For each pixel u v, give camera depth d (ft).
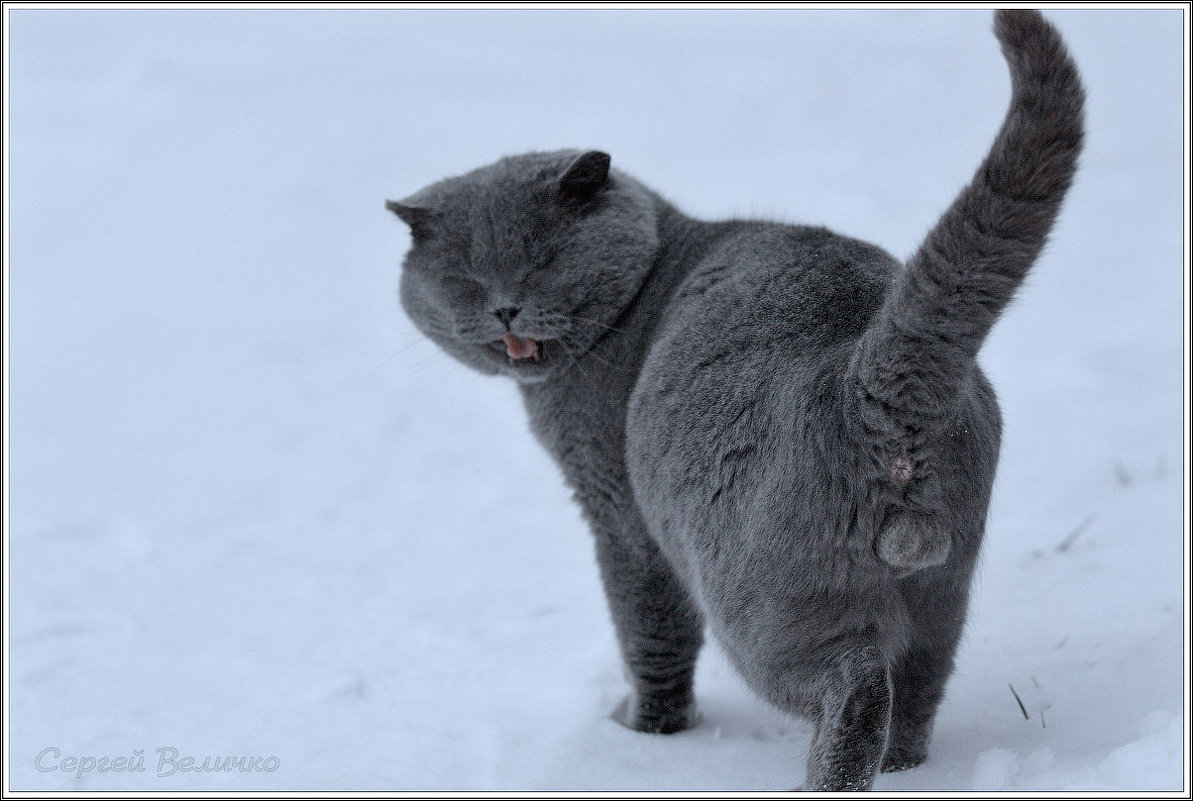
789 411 15.70
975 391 16.19
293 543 31.94
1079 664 19.29
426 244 21.48
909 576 15.98
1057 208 13.67
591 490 20.66
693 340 17.52
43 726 21.70
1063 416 32.86
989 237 13.70
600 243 20.34
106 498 36.01
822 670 15.67
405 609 27.02
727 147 62.18
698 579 16.90
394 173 66.64
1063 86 13.21
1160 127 56.65
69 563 30.96
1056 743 16.80
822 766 15.15
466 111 73.87
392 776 19.03
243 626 26.48
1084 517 26.40
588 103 72.43
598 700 21.66
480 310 20.59
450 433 40.19
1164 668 18.21
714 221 21.29
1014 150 13.42
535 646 24.49
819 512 15.33
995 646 20.58
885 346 14.66
